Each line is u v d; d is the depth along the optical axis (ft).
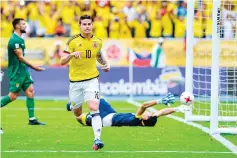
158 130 108.37
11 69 120.16
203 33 173.99
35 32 208.44
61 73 185.78
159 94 184.44
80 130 108.78
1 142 93.76
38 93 185.26
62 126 115.75
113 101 175.83
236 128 103.71
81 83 91.20
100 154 82.89
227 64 140.26
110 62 190.60
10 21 209.56
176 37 208.74
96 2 210.59
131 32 210.59
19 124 120.47
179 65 189.37
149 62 188.96
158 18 209.46
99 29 209.77
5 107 159.12
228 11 138.92
